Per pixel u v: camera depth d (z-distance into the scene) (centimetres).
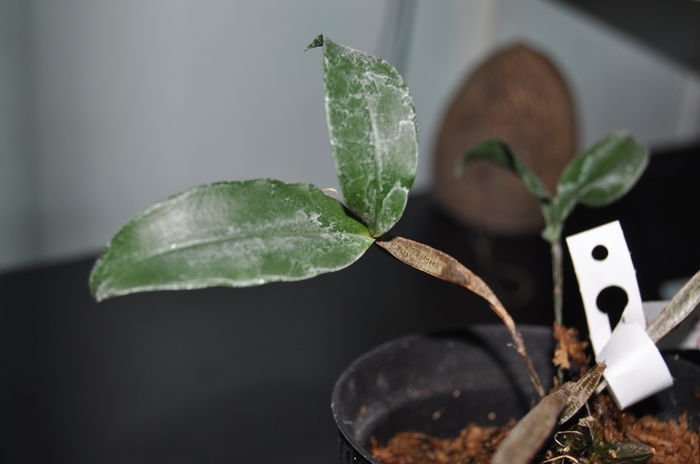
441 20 94
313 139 90
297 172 90
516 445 18
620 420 26
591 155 29
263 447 51
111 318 68
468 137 79
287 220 21
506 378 27
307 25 84
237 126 84
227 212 21
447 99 98
